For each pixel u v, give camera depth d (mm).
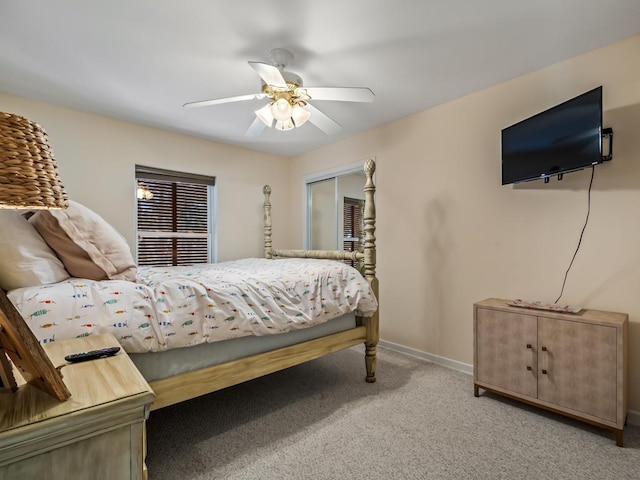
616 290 1941
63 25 1713
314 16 1661
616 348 1681
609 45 1947
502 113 2422
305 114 2068
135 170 3162
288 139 3691
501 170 2391
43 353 751
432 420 1914
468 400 2166
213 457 1580
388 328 3260
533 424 1870
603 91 1970
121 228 3049
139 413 775
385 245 3281
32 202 630
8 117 605
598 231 2010
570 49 1992
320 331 2252
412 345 3057
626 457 1578
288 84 1859
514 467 1511
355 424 1874
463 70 2238
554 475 1458
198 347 1632
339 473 1471
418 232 2998
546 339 1914
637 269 1872
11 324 718
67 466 689
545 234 2234
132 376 899
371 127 3344
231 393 2301
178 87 2432
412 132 3037
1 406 711
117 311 1374
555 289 2188
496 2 1575
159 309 1489
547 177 2070
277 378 2562
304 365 2842
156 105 2742
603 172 1989
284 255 3645
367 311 2408
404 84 2439
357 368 2770
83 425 696
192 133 3447
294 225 4371
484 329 2184
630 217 1896
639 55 1848
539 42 1914
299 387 2395
